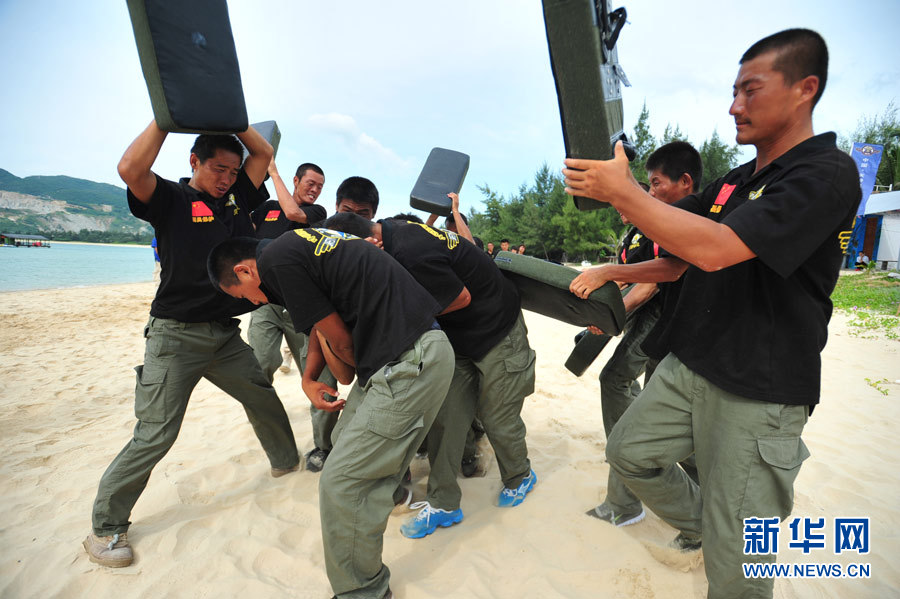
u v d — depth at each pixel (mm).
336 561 1932
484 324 2520
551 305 2668
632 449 1930
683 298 1831
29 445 3625
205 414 4355
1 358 6465
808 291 1578
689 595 2107
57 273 25875
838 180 1354
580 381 5289
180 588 2174
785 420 1601
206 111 1808
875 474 3121
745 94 1565
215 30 1825
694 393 1777
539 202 41094
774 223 1304
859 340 7203
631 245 2945
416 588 2148
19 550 2414
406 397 1934
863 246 20891
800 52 1453
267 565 2342
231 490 2986
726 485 1656
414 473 3266
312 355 2516
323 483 1913
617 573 2229
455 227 3373
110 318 9914
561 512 2707
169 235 2385
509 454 2711
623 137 1750
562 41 1312
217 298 2498
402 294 2041
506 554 2379
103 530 2336
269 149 2717
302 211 3598
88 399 4781
